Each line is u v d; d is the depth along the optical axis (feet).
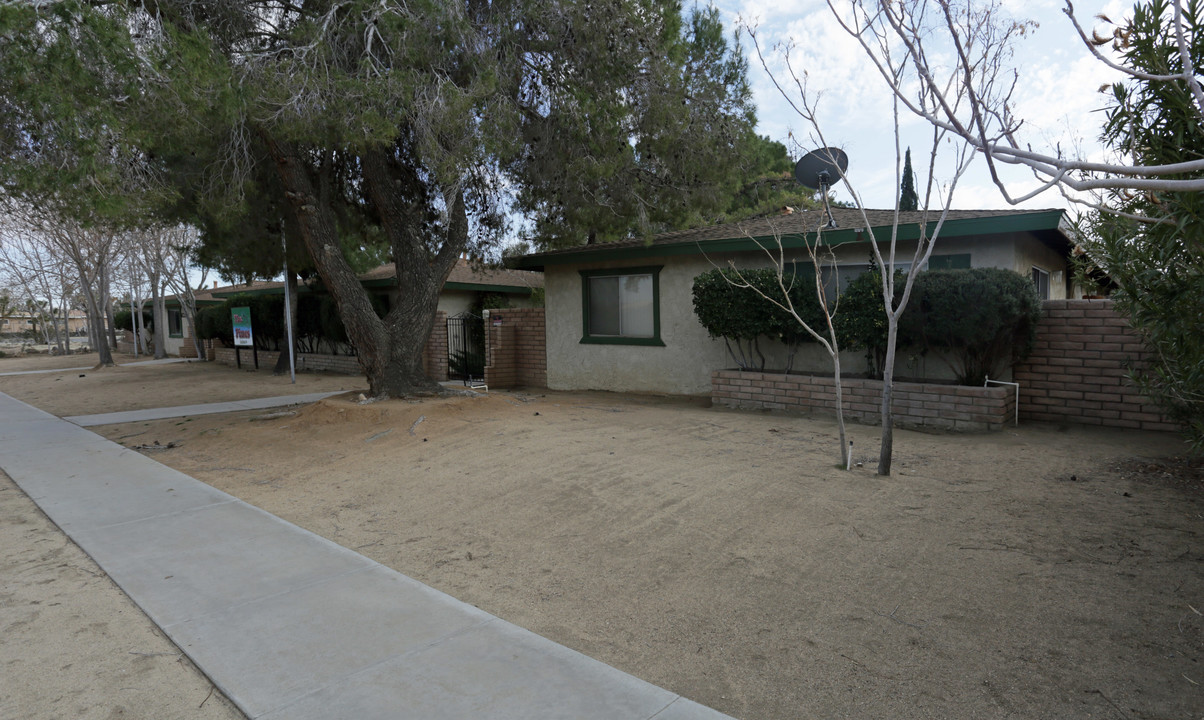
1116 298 18.19
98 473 24.71
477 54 30.22
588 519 17.08
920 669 9.95
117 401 49.37
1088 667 9.78
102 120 21.31
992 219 28.19
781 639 11.00
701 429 27.55
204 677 10.28
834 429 27.09
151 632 11.86
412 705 9.25
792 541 14.96
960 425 26.35
